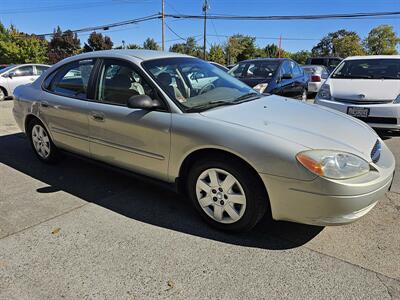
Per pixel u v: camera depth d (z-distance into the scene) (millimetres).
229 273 2369
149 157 3141
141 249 2646
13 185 3865
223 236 2826
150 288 2234
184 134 2834
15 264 2480
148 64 3352
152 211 3252
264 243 2723
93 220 3088
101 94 3541
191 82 3432
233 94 3494
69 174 4184
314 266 2436
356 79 6117
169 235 2842
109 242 2738
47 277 2344
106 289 2229
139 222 3051
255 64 8102
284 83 7719
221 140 2643
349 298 2135
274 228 2936
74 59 3992
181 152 2887
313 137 2592
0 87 11461
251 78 7539
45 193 3654
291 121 2855
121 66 3443
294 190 2451
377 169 2553
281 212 2568
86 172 4246
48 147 4387
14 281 2309
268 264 2463
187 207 3332
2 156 4926
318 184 2373
